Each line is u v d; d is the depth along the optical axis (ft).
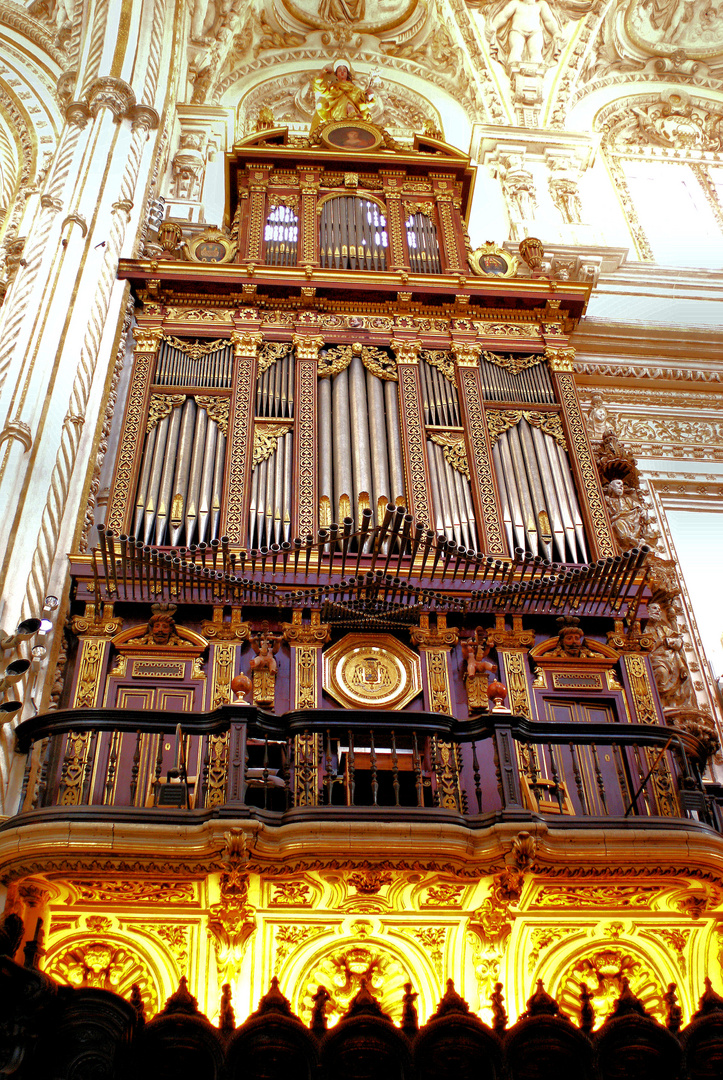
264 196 57.57
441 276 52.65
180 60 69.26
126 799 35.86
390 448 47.03
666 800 36.88
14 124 64.54
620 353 60.29
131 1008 32.22
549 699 40.22
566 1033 32.76
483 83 76.89
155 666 39.65
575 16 77.97
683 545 54.44
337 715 34.40
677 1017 34.19
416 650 40.96
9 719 35.91
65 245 51.55
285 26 77.36
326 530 40.91
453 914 34.60
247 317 51.21
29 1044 30.32
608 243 69.62
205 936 34.04
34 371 45.98
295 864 32.24
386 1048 32.14
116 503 43.88
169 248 54.95
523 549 44.34
